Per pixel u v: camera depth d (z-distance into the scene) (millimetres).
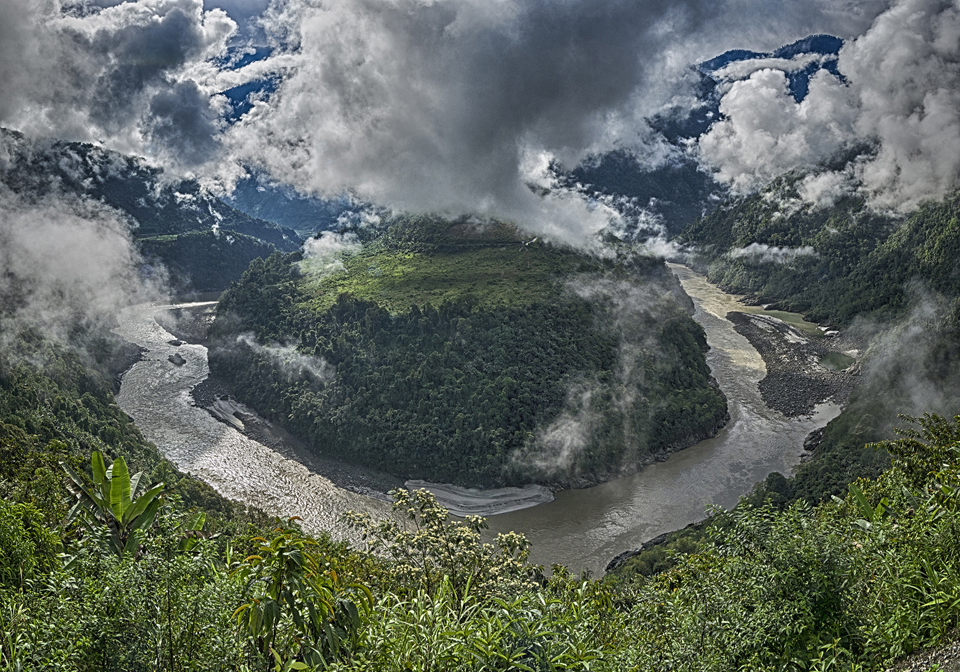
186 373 131750
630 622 18344
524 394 96688
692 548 62750
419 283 137625
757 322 163125
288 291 147000
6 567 19875
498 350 105875
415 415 97000
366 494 86875
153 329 161500
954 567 13711
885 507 21891
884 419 94250
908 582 13594
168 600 12844
